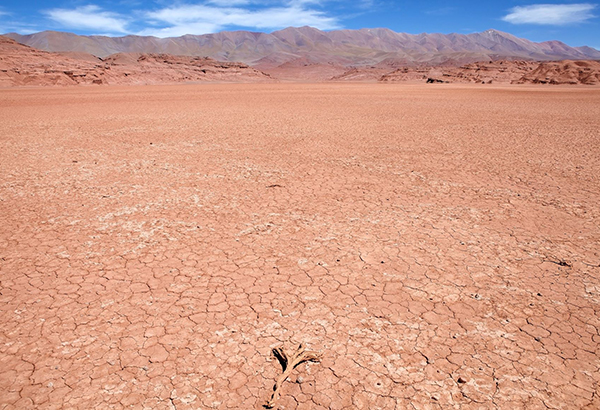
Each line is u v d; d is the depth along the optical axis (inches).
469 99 1567.4
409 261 227.1
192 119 889.5
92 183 387.5
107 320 175.9
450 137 645.3
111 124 804.0
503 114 993.5
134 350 157.8
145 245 250.1
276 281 207.3
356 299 191.0
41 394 136.6
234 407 131.5
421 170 430.3
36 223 285.9
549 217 291.3
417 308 183.8
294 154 518.3
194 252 240.5
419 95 1865.2
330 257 232.8
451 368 147.6
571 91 2213.3
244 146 573.0
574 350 155.6
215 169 442.0
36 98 1585.9
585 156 490.3
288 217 296.8
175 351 157.2
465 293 195.3
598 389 137.2
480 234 263.3
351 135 669.3
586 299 189.2
